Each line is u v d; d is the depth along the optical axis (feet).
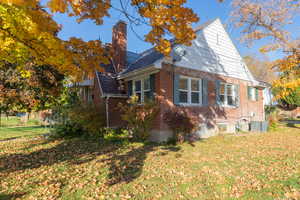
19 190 12.34
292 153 20.26
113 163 17.81
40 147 26.18
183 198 10.93
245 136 33.04
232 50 41.70
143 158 19.29
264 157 19.01
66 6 11.07
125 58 42.19
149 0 13.37
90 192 11.91
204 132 33.09
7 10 10.32
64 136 34.32
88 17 13.48
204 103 34.22
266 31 31.71
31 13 10.81
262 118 48.80
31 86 31.35
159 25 14.58
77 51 15.02
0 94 28.58
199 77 34.06
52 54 13.76
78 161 18.88
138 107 28.37
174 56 30.40
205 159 18.62
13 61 15.58
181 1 13.30
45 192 11.98
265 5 30.40
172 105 29.60
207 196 11.12
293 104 82.43
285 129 42.52
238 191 11.68
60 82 35.96
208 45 36.70
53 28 12.22
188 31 14.88
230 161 17.83
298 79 27.45
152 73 30.09
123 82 38.47
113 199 10.94
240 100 42.32
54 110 40.75
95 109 33.40
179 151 22.26
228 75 40.01
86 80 43.29
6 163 18.52
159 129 28.07
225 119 37.73
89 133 34.17
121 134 32.32
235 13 33.37
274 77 93.71
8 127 56.59
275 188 11.96
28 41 12.49
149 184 12.92
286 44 29.09
